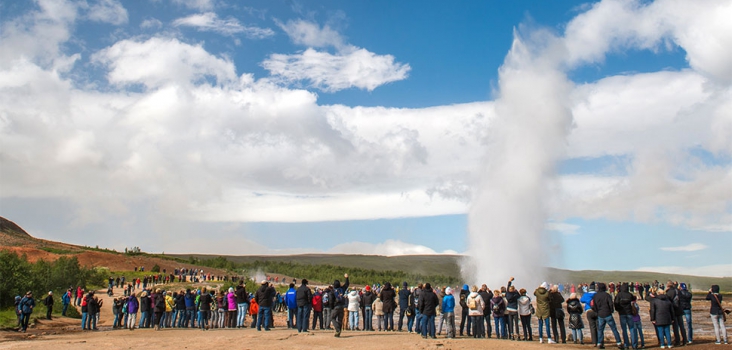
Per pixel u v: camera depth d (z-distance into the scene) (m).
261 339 18.08
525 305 19.61
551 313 18.88
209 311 26.88
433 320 19.17
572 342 19.66
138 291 64.88
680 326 18.58
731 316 31.56
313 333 20.36
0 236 126.75
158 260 119.94
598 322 17.80
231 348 15.73
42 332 24.56
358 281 108.56
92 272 75.44
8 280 37.38
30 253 103.75
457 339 18.81
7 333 23.64
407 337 19.06
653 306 17.48
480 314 19.75
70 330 25.84
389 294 22.41
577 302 18.84
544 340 20.12
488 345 17.16
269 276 107.88
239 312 25.59
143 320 26.77
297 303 21.11
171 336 20.50
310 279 112.88
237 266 131.38
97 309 26.77
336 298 19.02
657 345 18.47
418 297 20.62
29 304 25.00
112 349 15.84
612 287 38.44
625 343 17.84
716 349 16.64
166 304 27.67
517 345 17.50
